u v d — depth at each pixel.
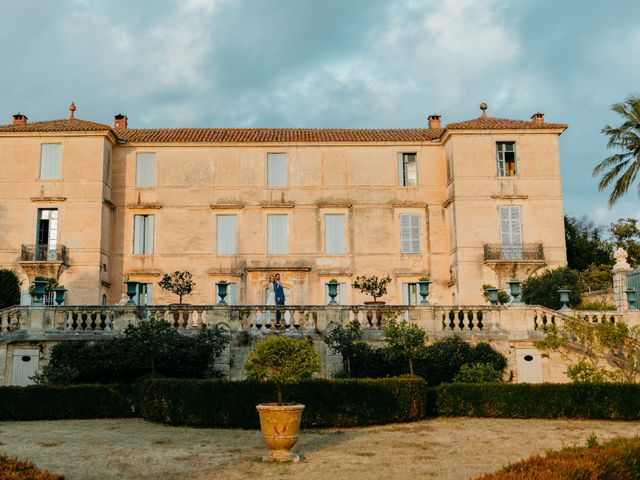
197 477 12.21
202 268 40.50
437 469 12.94
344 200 41.47
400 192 41.75
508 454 14.48
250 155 41.72
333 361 23.95
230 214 41.19
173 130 44.09
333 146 41.97
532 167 40.53
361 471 12.74
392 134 43.25
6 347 23.77
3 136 39.84
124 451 14.50
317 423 18.20
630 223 51.50
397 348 22.19
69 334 23.89
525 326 25.09
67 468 12.84
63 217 39.12
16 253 38.88
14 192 39.38
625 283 27.36
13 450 14.48
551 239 39.91
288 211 41.22
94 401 19.73
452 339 24.14
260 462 13.48
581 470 9.02
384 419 18.81
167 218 40.94
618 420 19.44
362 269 40.78
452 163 40.44
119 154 41.50
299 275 40.38
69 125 40.25
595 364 24.17
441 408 20.22
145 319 23.80
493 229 39.69
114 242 40.72
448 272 41.00
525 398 19.95
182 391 18.23
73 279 38.53
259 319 24.61
